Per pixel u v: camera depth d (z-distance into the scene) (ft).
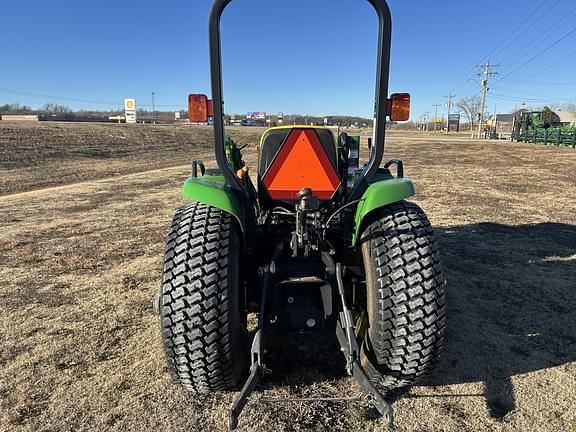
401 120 8.84
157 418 8.56
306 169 9.66
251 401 8.96
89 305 13.57
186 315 7.79
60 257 18.16
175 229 8.65
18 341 11.46
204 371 8.07
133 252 18.80
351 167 12.63
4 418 8.60
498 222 23.56
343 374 9.82
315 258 9.27
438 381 9.59
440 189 34.91
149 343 11.33
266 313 8.64
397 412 8.62
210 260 7.98
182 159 71.67
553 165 54.75
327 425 8.30
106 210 27.94
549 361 10.37
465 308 13.06
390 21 8.23
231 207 8.48
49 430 8.29
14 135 79.00
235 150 12.16
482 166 54.24
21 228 23.18
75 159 66.44
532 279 15.26
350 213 9.72
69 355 10.80
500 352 10.72
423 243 8.21
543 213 25.88
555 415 8.56
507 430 8.17
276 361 10.30
